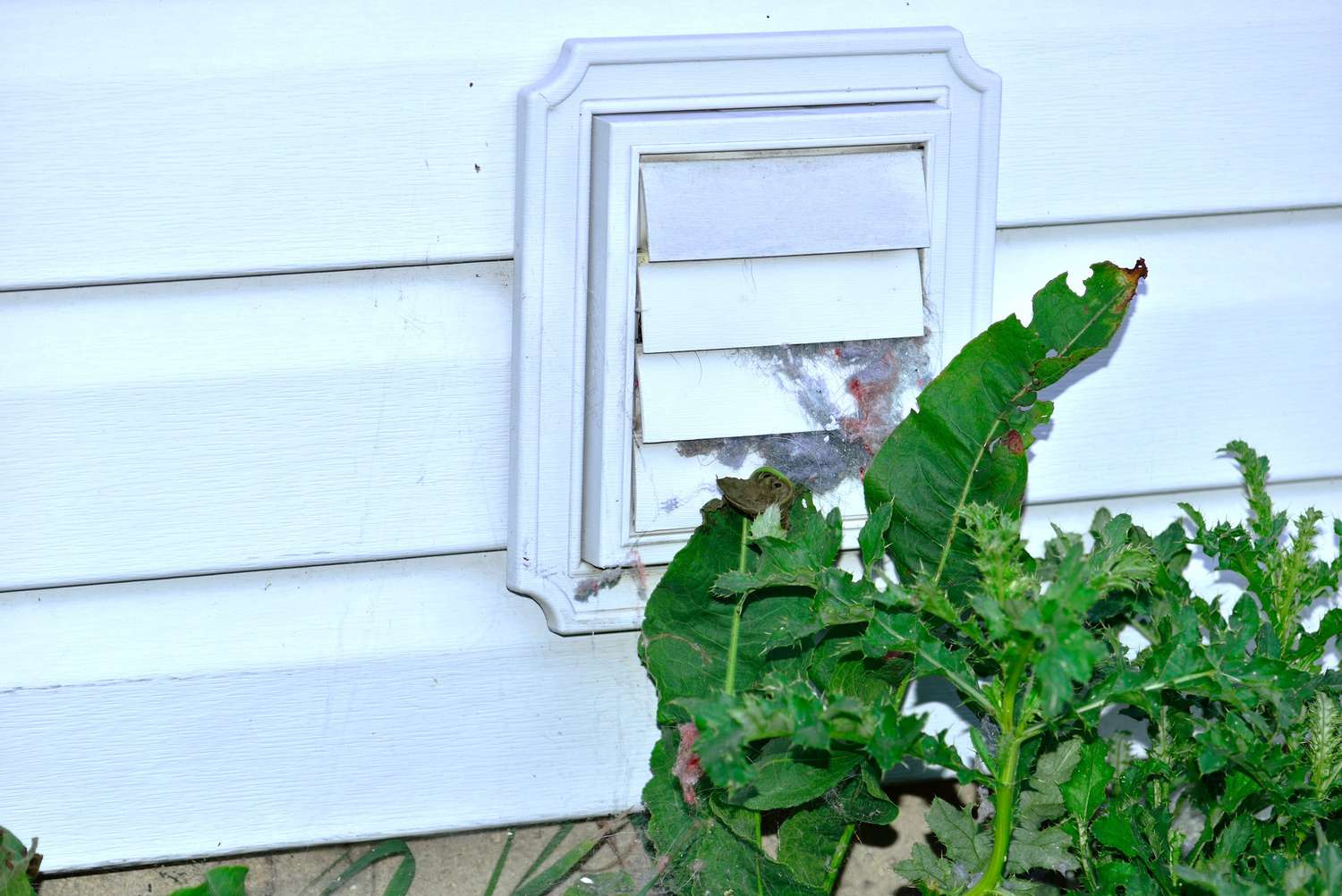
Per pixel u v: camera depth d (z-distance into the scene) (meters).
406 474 1.74
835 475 1.75
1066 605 1.61
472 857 1.79
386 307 1.73
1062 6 1.75
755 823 1.70
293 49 1.70
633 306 1.72
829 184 1.73
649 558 1.74
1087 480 1.80
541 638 1.77
